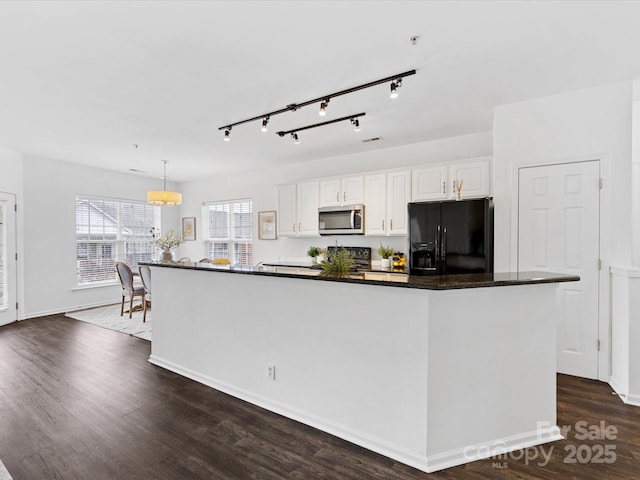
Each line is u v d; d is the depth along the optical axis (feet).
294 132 13.34
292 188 18.01
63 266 18.75
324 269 8.12
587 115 9.62
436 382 6.01
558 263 10.05
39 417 7.73
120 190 21.53
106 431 7.17
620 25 6.70
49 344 13.24
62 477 5.77
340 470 5.96
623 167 9.21
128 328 15.53
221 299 9.24
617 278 9.00
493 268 11.02
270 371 8.16
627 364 8.37
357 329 6.79
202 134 13.69
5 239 16.19
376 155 16.24
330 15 6.35
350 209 15.38
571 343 9.98
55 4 5.98
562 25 6.70
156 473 5.88
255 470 5.96
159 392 9.08
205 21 6.51
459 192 12.17
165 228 24.31
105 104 10.59
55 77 8.78
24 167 16.99
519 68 8.44
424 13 6.31
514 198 10.64
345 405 6.97
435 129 13.10
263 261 20.85
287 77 8.82
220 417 7.78
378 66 8.29
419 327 6.02
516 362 6.59
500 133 10.83
